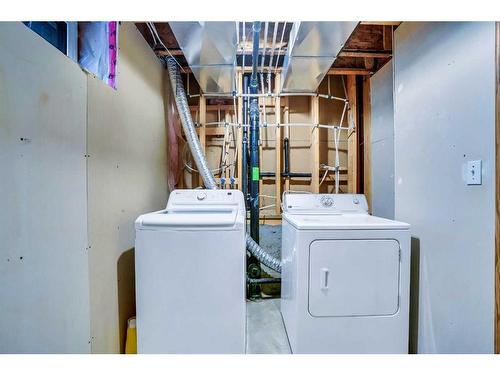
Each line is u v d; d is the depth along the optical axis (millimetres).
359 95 2588
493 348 991
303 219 1560
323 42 1565
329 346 1342
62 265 1039
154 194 2039
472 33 1080
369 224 1354
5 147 821
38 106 932
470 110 1091
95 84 1259
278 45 2113
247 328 1776
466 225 1114
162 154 2213
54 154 1004
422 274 1394
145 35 2008
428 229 1343
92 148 1232
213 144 2619
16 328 855
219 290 1353
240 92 2426
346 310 1341
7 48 824
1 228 810
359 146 2562
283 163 2600
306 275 1335
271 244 2529
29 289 897
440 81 1257
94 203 1246
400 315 1350
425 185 1368
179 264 1344
